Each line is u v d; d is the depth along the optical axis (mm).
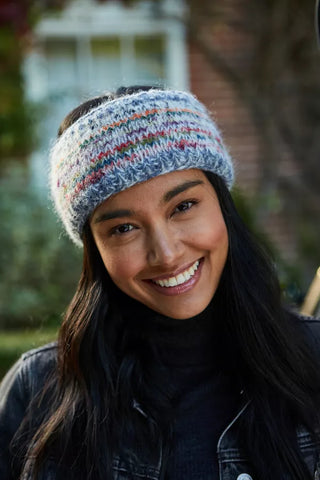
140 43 6305
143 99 1515
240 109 6102
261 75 5812
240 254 1714
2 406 1794
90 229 1648
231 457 1574
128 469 1592
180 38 6168
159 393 1634
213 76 6164
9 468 1741
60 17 6031
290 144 6066
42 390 1771
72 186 1550
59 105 5930
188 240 1510
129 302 1726
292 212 6242
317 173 6160
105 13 6215
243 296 1686
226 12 5680
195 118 1556
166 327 1664
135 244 1518
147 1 5891
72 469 1633
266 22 5688
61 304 5207
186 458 1576
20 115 5719
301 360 1682
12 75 5734
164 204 1485
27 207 5508
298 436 1617
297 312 1899
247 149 6078
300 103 6008
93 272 1730
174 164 1467
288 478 1559
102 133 1500
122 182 1460
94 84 6305
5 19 5176
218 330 1706
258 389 1626
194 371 1678
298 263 5867
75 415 1674
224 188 1664
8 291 5215
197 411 1627
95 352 1706
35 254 5320
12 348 3488
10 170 5691
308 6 5617
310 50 5766
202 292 1570
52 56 6168
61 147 1591
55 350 1853
